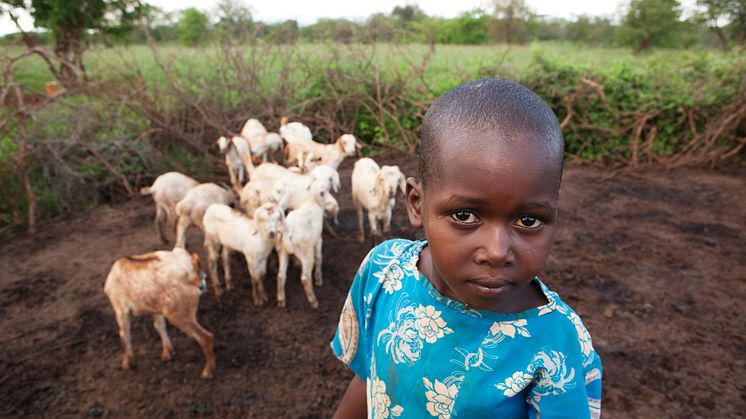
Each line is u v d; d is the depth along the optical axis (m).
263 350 4.72
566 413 1.04
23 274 6.07
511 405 1.09
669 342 4.77
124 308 4.22
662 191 9.00
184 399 4.13
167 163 9.32
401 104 11.32
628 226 7.45
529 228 0.90
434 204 0.94
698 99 10.62
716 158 10.41
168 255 4.14
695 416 3.92
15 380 4.32
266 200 6.34
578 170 10.41
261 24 12.58
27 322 5.14
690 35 25.41
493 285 0.91
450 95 1.00
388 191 6.18
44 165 7.90
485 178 0.86
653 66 12.49
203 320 5.15
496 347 1.08
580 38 31.72
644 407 4.00
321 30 14.04
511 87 0.97
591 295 5.57
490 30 31.02
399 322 1.22
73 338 4.88
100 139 8.78
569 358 1.07
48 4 14.09
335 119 11.46
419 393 1.16
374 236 6.66
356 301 1.43
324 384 4.32
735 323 5.05
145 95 9.52
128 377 4.36
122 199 8.52
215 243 5.51
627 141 11.01
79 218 7.76
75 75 10.54
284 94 11.20
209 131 10.24
